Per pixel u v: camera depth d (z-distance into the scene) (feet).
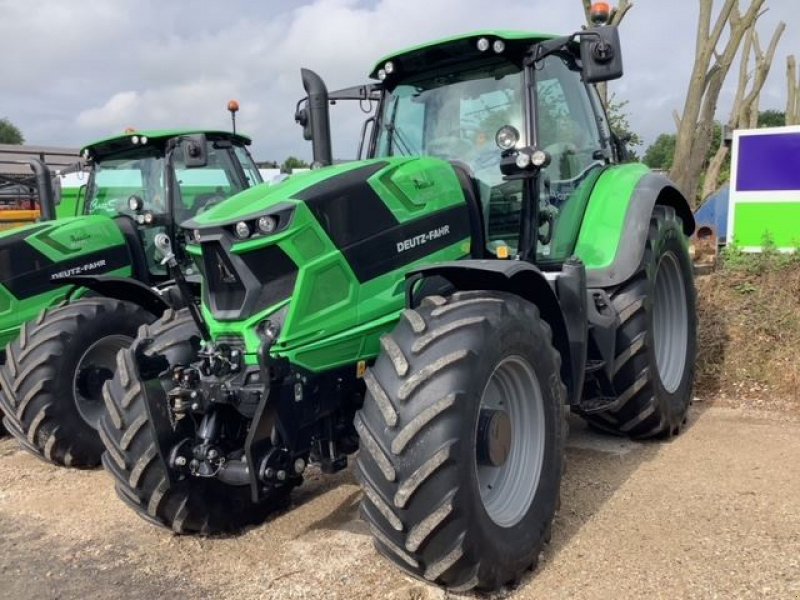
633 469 13.42
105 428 11.35
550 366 10.52
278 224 9.69
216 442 10.48
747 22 25.61
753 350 18.20
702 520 11.07
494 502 9.82
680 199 16.40
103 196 22.53
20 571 10.97
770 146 20.66
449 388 8.80
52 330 16.05
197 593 9.98
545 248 13.32
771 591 9.04
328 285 10.10
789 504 11.45
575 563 10.07
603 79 11.86
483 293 9.95
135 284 16.85
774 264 19.99
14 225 31.19
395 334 9.48
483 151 13.01
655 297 15.28
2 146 41.45
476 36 12.42
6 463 16.65
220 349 10.25
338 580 9.98
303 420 10.09
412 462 8.68
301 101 14.23
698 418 16.26
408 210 11.12
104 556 11.32
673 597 9.04
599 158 15.20
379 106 14.32
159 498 10.94
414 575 9.36
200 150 19.35
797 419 15.75
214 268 10.26
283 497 12.51
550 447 10.48
